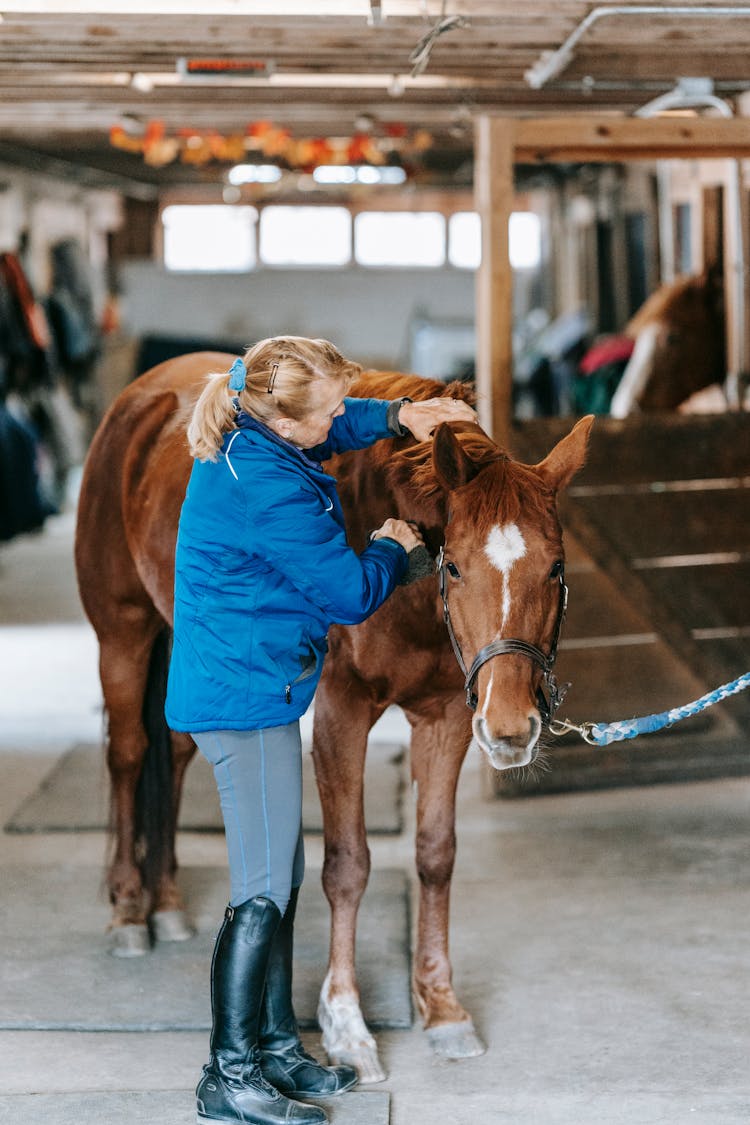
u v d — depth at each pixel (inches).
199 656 97.0
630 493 185.5
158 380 141.1
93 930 137.0
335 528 96.3
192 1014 117.3
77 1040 113.2
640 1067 107.2
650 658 187.3
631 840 164.1
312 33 162.2
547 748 183.6
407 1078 106.3
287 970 105.0
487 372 178.9
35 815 173.8
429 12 149.7
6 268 410.6
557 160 183.2
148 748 134.0
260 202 645.3
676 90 194.1
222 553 96.0
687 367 244.8
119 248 644.1
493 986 122.7
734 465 187.2
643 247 423.2
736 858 157.0
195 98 210.2
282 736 98.3
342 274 617.6
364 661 108.5
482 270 179.3
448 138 311.9
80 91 206.1
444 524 102.5
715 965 126.7
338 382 96.4
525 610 92.0
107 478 137.2
